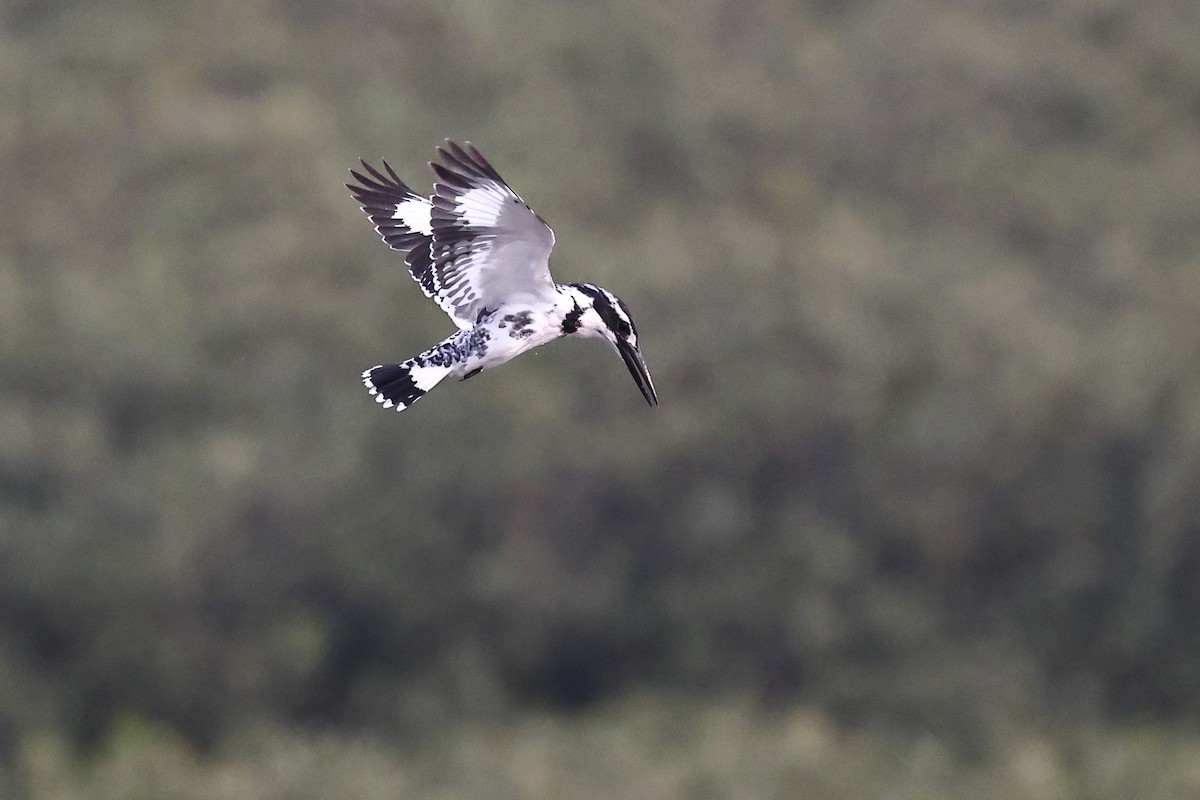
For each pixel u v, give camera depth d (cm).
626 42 3662
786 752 2197
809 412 2756
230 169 3052
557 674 2752
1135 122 3838
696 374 2806
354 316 2786
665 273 2889
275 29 3534
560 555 2745
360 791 2170
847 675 2647
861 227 3319
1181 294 3078
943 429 2773
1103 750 2384
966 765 2411
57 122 3162
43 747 2269
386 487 2705
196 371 2733
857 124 3691
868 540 2812
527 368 2798
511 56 3616
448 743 2419
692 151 3491
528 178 3216
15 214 3009
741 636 2705
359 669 2688
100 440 2617
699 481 2773
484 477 2706
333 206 2952
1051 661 2730
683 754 2247
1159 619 2697
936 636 2717
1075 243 3512
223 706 2514
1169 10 4012
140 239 2973
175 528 2509
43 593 2450
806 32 3941
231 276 2820
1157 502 2709
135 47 3422
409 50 3588
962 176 3619
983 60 3822
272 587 2594
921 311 2917
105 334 2717
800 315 2817
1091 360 2880
